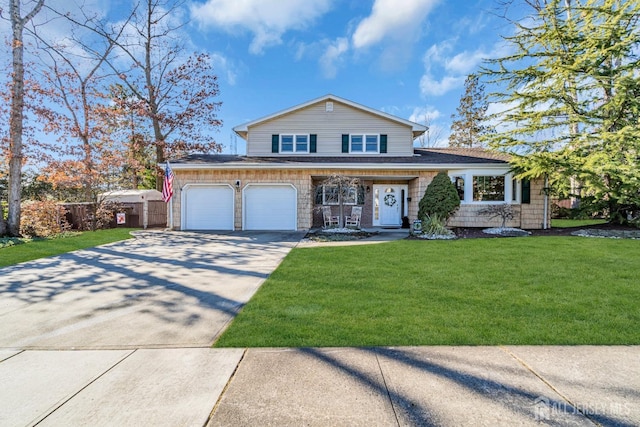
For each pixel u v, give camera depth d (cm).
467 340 318
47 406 226
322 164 1338
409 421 205
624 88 1060
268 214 1401
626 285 503
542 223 1351
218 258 788
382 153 1557
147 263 737
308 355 294
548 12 1216
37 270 675
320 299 452
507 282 528
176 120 2064
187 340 334
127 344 326
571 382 247
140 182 2588
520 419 206
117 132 1969
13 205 1222
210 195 1412
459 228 1340
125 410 220
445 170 1341
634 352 293
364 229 1450
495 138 1341
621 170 1024
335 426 201
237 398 232
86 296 495
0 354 307
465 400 226
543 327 348
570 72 1166
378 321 370
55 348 320
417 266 652
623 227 1190
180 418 212
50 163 1557
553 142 1269
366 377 256
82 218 1550
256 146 1582
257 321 375
